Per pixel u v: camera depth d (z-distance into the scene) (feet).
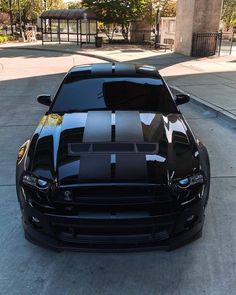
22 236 12.01
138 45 95.76
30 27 150.20
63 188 9.45
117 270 10.47
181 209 9.70
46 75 48.03
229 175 16.55
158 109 14.14
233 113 25.76
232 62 57.06
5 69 53.88
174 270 10.43
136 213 9.37
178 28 73.05
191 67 51.49
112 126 12.12
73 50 80.89
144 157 10.21
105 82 15.19
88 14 92.17
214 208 13.70
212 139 21.56
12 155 19.20
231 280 10.00
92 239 9.64
